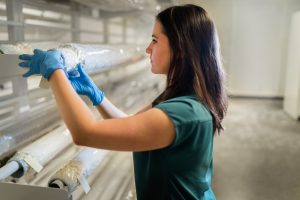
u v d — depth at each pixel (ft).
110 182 5.25
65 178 3.09
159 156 3.03
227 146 12.18
